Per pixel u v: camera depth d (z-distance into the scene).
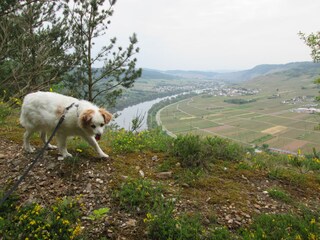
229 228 3.82
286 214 4.15
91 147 5.84
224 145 6.41
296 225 3.90
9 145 5.73
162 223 3.57
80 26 14.54
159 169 5.23
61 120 4.73
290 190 5.08
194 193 4.56
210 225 3.83
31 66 12.59
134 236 3.54
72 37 14.20
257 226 3.77
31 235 3.33
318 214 4.26
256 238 3.53
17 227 3.46
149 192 4.30
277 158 6.94
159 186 4.46
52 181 4.52
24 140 5.34
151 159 5.67
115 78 16.09
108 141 6.56
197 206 4.21
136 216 3.87
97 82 16.25
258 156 6.70
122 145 6.14
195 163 5.41
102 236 3.50
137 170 5.12
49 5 13.30
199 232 3.60
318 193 5.08
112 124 9.07
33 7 12.23
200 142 6.11
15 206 3.91
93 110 4.89
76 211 3.82
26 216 3.54
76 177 4.66
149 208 3.92
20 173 4.69
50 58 12.74
